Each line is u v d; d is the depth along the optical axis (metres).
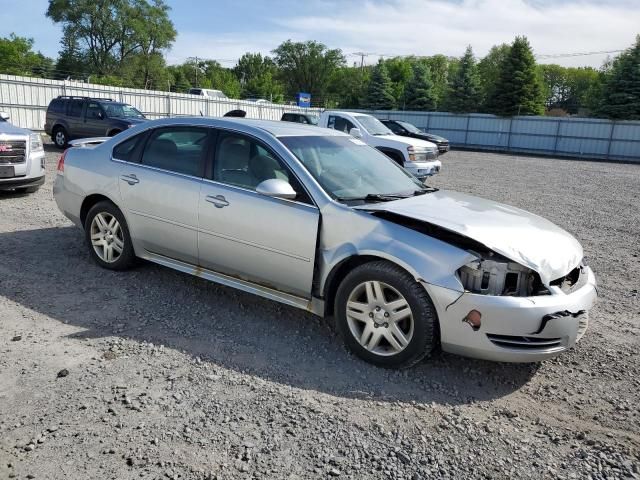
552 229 3.96
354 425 2.94
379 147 13.75
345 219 3.71
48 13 61.62
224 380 3.35
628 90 37.72
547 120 36.75
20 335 3.78
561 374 3.70
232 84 87.31
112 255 5.17
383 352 3.59
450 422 3.04
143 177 4.74
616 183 17.69
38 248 5.88
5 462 2.48
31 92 23.77
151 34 63.88
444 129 40.62
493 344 3.27
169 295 4.71
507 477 2.60
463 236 3.43
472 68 47.38
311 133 4.61
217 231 4.24
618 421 3.14
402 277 3.44
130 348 3.69
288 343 3.94
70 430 2.75
